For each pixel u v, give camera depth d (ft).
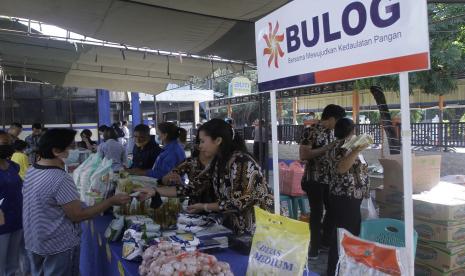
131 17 15.23
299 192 17.29
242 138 8.05
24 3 14.28
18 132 24.34
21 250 13.37
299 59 5.61
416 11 3.93
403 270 4.38
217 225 8.05
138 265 6.53
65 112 46.70
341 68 4.87
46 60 27.86
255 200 7.38
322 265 13.56
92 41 21.42
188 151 40.22
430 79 31.45
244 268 6.29
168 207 8.83
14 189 12.12
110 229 8.05
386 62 4.27
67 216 8.41
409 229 4.34
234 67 26.04
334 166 10.53
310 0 5.30
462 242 10.79
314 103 42.78
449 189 12.39
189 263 5.19
